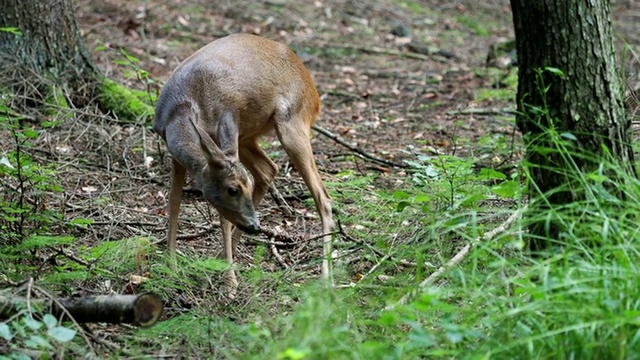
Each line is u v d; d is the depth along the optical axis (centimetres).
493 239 881
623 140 905
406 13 2958
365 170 1441
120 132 1501
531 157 906
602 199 799
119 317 803
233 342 831
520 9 908
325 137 1645
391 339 788
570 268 736
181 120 1033
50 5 1591
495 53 2236
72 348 797
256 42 1105
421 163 1362
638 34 2834
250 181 1002
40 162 1338
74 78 1600
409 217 1111
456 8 3156
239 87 1059
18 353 770
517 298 746
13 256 952
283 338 751
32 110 1507
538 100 908
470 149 1470
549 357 696
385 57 2423
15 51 1570
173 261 1008
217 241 1165
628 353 670
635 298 704
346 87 2070
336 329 711
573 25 888
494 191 980
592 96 891
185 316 898
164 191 1336
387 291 876
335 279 1001
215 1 2664
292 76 1116
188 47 2266
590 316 693
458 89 2031
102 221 1176
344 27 2667
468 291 776
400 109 1881
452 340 694
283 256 1122
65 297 823
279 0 2798
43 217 1016
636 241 773
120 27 2292
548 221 757
